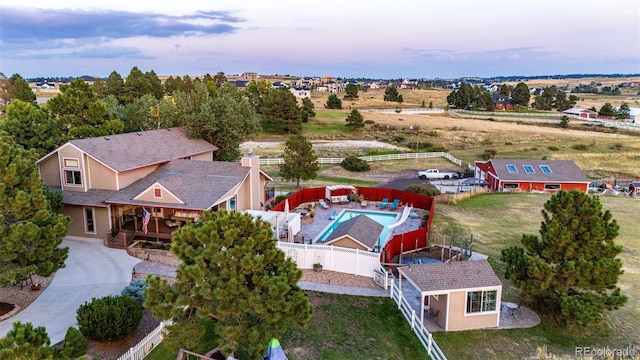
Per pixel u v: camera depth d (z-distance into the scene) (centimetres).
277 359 1280
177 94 4838
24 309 1883
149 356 1502
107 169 2880
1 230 1695
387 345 1681
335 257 2352
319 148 7456
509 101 15075
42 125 3412
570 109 13750
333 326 1791
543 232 1917
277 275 1359
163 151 3494
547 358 1608
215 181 3002
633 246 2916
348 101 16112
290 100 8762
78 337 1415
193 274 1245
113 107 5053
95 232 2836
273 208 3219
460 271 1852
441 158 6806
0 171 1753
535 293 1855
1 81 9650
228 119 4500
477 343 1720
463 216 3622
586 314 1666
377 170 5959
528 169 4950
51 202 2486
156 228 2688
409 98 19138
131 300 1650
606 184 5059
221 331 1268
